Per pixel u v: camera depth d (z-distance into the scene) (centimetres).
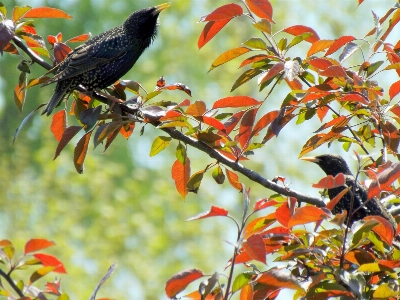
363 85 875
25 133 4000
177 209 3416
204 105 852
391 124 912
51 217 3297
